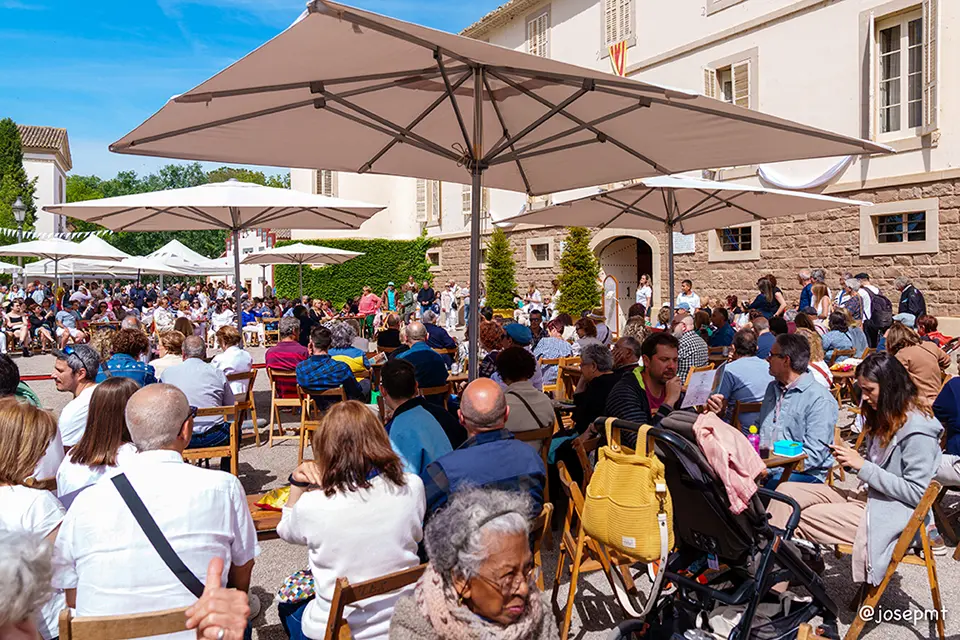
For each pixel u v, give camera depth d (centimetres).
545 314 2159
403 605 217
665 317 1175
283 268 3541
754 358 604
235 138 518
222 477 275
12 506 288
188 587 257
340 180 3253
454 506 215
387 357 943
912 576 460
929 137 1330
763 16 1627
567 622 376
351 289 3247
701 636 325
